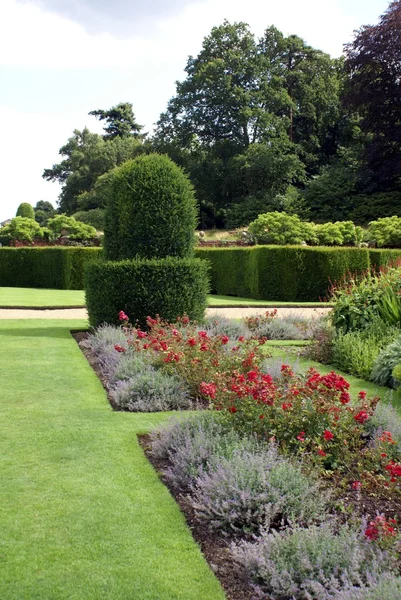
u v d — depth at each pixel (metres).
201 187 42.81
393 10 35.62
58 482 3.72
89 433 4.68
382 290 8.95
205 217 43.84
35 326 10.79
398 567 2.65
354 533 2.83
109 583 2.62
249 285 20.05
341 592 2.35
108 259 10.38
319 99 45.84
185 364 6.11
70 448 4.34
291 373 4.92
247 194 43.12
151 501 3.47
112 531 3.10
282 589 2.57
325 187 38.62
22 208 47.22
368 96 36.56
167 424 4.64
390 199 36.81
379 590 2.31
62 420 5.02
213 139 44.34
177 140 43.75
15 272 23.45
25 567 2.74
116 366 6.79
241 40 43.94
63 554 2.86
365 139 44.44
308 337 10.21
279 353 8.71
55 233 33.94
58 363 7.45
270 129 42.06
